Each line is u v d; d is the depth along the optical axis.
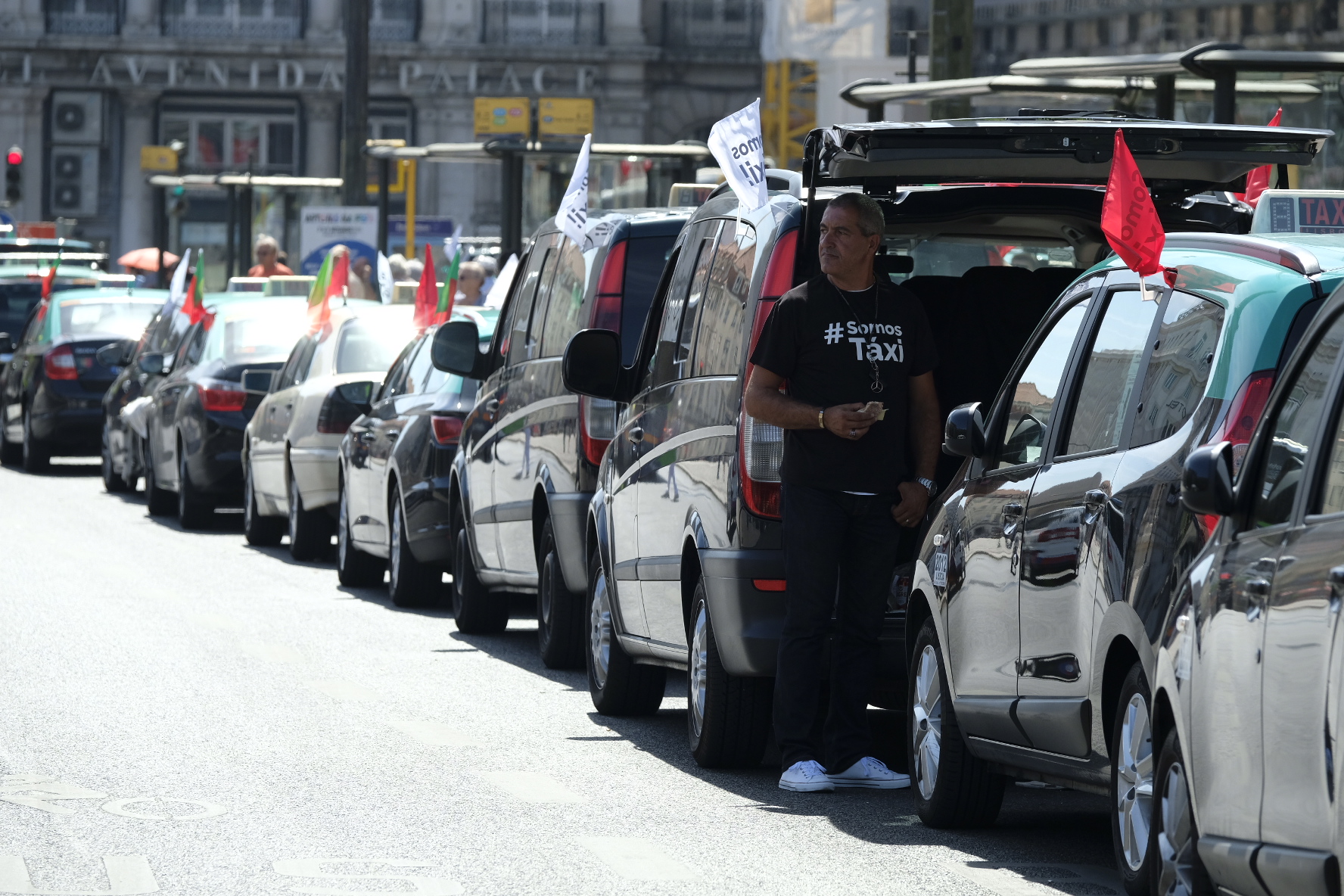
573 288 33.31
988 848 20.67
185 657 33.91
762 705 24.78
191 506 58.69
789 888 18.72
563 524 31.92
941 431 23.86
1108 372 19.09
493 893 18.38
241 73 167.88
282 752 25.58
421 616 40.81
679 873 19.27
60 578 45.22
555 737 27.38
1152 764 16.95
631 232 32.47
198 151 168.50
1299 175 43.84
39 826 20.95
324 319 51.59
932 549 21.92
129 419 67.06
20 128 167.00
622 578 28.03
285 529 55.03
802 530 23.16
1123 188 18.12
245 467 54.94
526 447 33.97
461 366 36.88
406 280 75.44
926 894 18.52
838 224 23.27
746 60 169.25
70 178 168.00
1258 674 14.45
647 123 168.88
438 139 167.50
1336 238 18.12
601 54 166.75
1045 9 89.75
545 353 34.00
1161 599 16.78
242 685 31.12
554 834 21.05
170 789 23.06
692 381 25.80
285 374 53.75
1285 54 40.97
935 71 48.44
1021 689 19.53
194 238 167.88
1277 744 14.12
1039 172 24.70
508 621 39.75
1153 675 16.84
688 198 40.47
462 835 20.92
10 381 85.19
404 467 40.88
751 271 24.58
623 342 32.19
